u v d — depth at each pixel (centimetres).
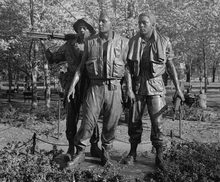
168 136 1021
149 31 456
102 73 435
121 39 449
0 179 425
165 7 1534
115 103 449
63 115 1307
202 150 561
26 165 449
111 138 464
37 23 1409
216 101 2247
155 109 460
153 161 502
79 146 461
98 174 423
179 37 1734
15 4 1572
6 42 1495
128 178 414
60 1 1513
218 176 454
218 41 1834
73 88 448
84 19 480
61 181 418
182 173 453
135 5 1392
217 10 1633
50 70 1859
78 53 482
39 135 1009
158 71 456
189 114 1373
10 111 1380
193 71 5266
